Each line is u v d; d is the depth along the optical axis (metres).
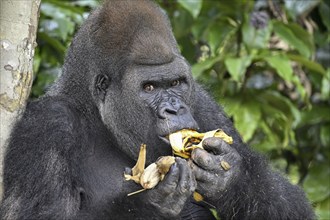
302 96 16.61
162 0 17.81
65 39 16.31
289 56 17.20
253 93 17.36
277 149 18.25
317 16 18.86
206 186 10.84
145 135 11.39
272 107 17.25
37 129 11.09
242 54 17.56
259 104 17.19
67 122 11.48
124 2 11.73
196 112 12.78
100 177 11.91
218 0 17.41
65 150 11.12
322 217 17.59
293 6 17.38
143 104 11.33
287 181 12.91
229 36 17.56
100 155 12.02
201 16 17.39
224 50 17.58
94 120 11.98
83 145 11.83
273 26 17.23
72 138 11.42
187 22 17.34
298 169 19.34
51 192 10.65
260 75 18.39
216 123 12.95
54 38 16.69
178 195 10.52
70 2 17.45
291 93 18.69
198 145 10.91
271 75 18.55
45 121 11.24
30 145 10.94
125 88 11.43
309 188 18.11
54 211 10.53
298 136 18.92
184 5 16.05
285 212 12.18
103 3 11.94
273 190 12.16
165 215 10.76
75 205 11.09
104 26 11.71
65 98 12.06
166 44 11.42
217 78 17.61
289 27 17.38
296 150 19.27
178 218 12.02
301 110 18.62
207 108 13.01
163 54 11.30
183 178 10.41
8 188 10.82
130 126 11.52
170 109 11.06
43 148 10.91
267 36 16.94
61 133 11.21
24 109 11.25
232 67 16.34
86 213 11.32
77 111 11.98
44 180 10.69
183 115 11.07
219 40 17.08
